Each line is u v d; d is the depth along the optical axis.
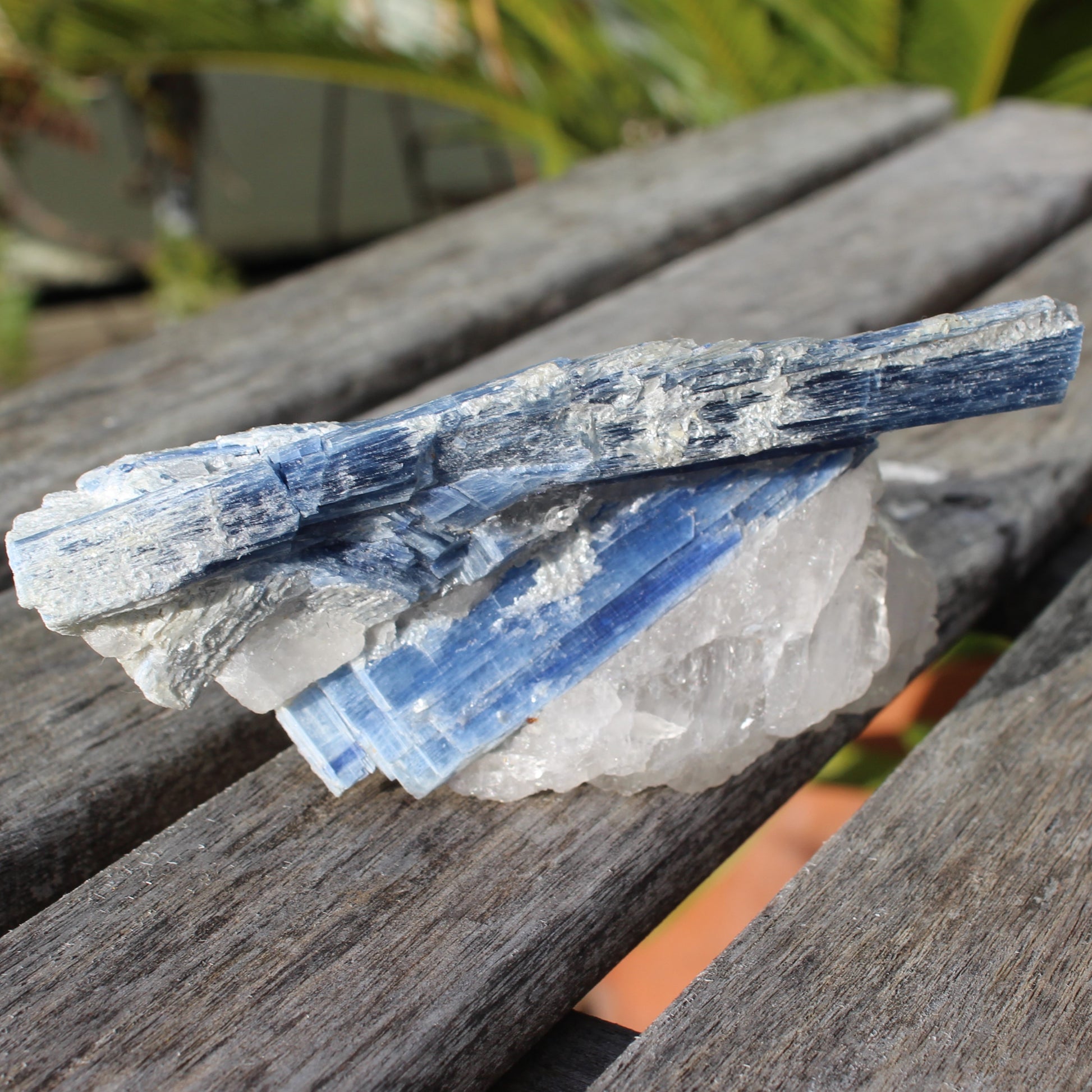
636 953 0.56
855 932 0.26
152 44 0.72
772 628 0.29
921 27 0.69
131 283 1.38
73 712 0.31
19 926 0.27
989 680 0.31
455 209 1.36
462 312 0.42
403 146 1.31
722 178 0.54
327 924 0.27
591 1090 0.25
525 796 0.28
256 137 1.26
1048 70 0.73
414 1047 0.25
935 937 0.26
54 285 1.34
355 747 0.28
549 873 0.27
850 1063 0.25
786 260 0.45
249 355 0.41
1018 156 0.54
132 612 0.26
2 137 0.94
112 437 0.37
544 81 0.77
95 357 0.42
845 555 0.29
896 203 0.50
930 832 0.28
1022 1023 0.25
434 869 0.27
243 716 0.31
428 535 0.27
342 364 0.40
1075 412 0.37
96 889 0.27
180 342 0.42
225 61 0.74
